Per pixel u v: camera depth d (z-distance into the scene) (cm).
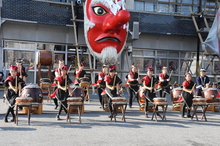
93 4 1598
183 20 2105
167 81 1179
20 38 1875
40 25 1886
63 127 747
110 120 880
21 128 720
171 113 1088
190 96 973
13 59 1886
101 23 1573
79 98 822
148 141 621
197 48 2112
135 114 1026
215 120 945
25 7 1792
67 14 1884
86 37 1623
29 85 936
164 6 2203
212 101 1020
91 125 786
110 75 915
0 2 1695
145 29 2023
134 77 1201
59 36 1964
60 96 851
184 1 2242
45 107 1146
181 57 2264
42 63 1308
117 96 890
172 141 629
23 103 761
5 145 554
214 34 1912
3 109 1040
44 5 1833
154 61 2202
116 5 1566
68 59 2014
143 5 2155
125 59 2056
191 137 676
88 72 2039
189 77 975
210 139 661
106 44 1584
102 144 583
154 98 897
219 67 2302
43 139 610
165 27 2070
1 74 1738
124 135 672
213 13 2155
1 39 1830
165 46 2181
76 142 592
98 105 1241
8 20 1767
